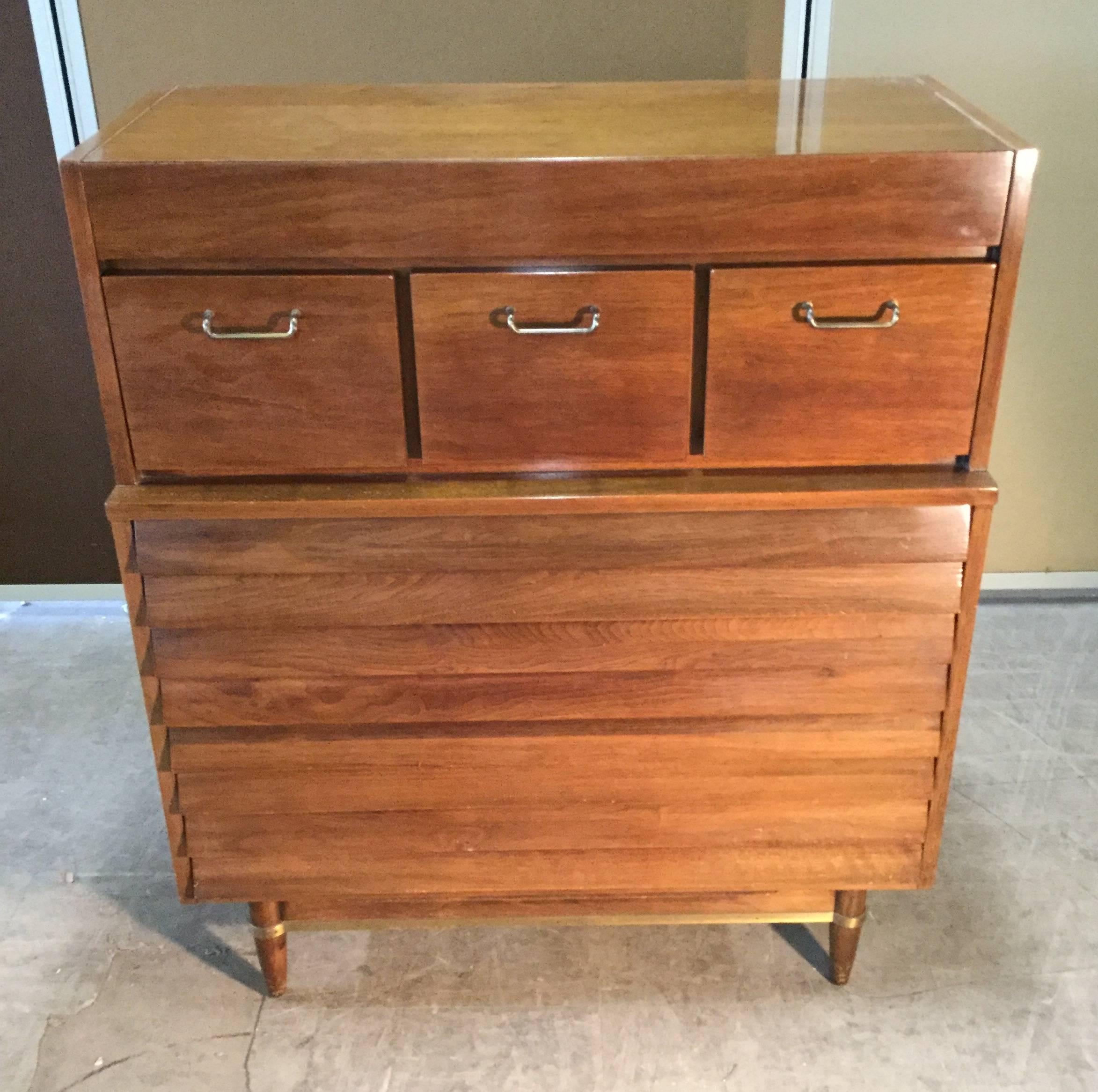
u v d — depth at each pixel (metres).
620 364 1.05
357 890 1.28
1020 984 1.39
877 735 1.20
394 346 1.04
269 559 1.11
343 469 1.10
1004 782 1.73
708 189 0.98
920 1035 1.33
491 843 1.25
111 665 2.05
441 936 1.48
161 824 1.67
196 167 0.96
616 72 1.68
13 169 1.77
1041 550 2.14
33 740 1.85
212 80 1.69
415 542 1.10
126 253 1.00
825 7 1.66
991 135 1.04
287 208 0.98
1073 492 2.09
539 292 1.02
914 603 1.14
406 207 0.98
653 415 1.07
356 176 0.97
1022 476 2.07
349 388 1.06
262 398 1.06
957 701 1.19
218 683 1.17
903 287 1.02
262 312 1.02
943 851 1.60
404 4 1.63
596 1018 1.36
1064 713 1.88
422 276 1.01
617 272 1.01
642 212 0.98
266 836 1.25
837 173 0.97
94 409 1.97
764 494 1.08
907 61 1.74
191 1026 1.35
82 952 1.46
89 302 1.02
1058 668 1.99
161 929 1.49
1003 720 1.86
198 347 1.04
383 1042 1.33
